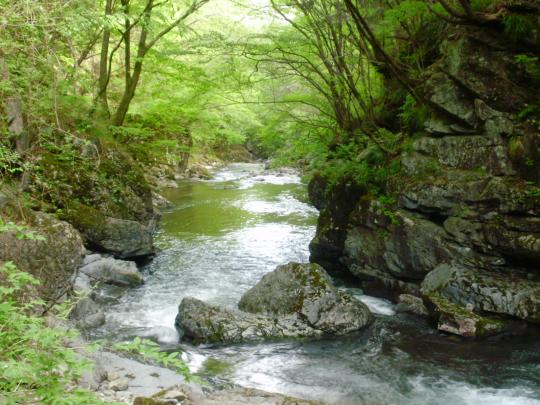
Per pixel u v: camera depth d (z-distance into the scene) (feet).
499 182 26.84
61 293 25.93
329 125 43.19
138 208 44.68
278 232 51.03
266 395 16.05
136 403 14.60
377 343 25.54
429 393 20.54
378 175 35.09
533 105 26.43
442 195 29.17
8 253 23.57
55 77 25.50
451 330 26.00
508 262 27.09
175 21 48.11
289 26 40.68
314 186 54.80
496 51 27.81
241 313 27.43
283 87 47.96
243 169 118.21
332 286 28.43
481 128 28.43
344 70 42.04
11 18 20.22
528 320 25.09
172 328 27.37
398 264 31.81
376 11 34.24
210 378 21.57
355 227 35.47
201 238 48.85
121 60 67.41
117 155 45.55
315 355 24.30
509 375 21.77
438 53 34.91
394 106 40.11
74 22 21.95
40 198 33.55
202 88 46.91
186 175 98.89
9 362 10.11
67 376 10.97
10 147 27.48
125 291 33.40
